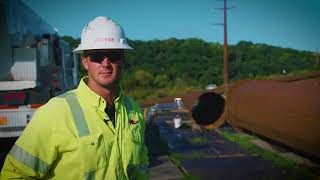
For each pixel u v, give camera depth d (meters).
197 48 53.00
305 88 6.49
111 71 2.12
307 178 6.66
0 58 7.34
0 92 7.30
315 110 5.85
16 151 2.00
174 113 15.71
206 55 52.03
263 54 47.75
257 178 6.73
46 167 2.00
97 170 1.99
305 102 6.00
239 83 7.46
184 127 12.03
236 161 7.95
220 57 51.22
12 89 7.33
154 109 8.98
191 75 47.25
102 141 2.02
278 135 6.64
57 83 9.28
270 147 8.70
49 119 1.98
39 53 7.92
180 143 9.91
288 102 6.28
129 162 2.11
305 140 5.95
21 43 7.55
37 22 8.41
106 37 2.15
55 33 9.64
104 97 2.14
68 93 2.10
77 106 2.05
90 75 2.14
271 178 6.69
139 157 2.19
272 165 7.50
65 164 1.99
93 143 1.99
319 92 6.11
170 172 7.23
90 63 2.13
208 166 7.60
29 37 7.91
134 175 2.17
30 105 7.11
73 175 1.99
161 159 8.17
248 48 48.69
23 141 2.00
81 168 1.97
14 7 7.28
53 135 1.98
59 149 1.99
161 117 15.20
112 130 2.09
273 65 45.44
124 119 2.16
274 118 6.46
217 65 49.69
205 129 7.22
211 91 7.15
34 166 2.00
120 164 2.06
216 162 7.90
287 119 6.18
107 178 2.01
